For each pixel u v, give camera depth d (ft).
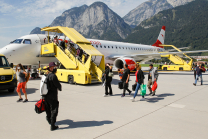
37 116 16.58
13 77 27.04
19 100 22.20
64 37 50.21
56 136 12.25
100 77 37.73
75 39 38.96
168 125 14.52
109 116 16.74
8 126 14.03
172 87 35.53
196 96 26.63
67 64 40.63
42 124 14.57
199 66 37.99
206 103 22.26
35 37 46.75
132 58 63.57
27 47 44.88
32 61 47.03
